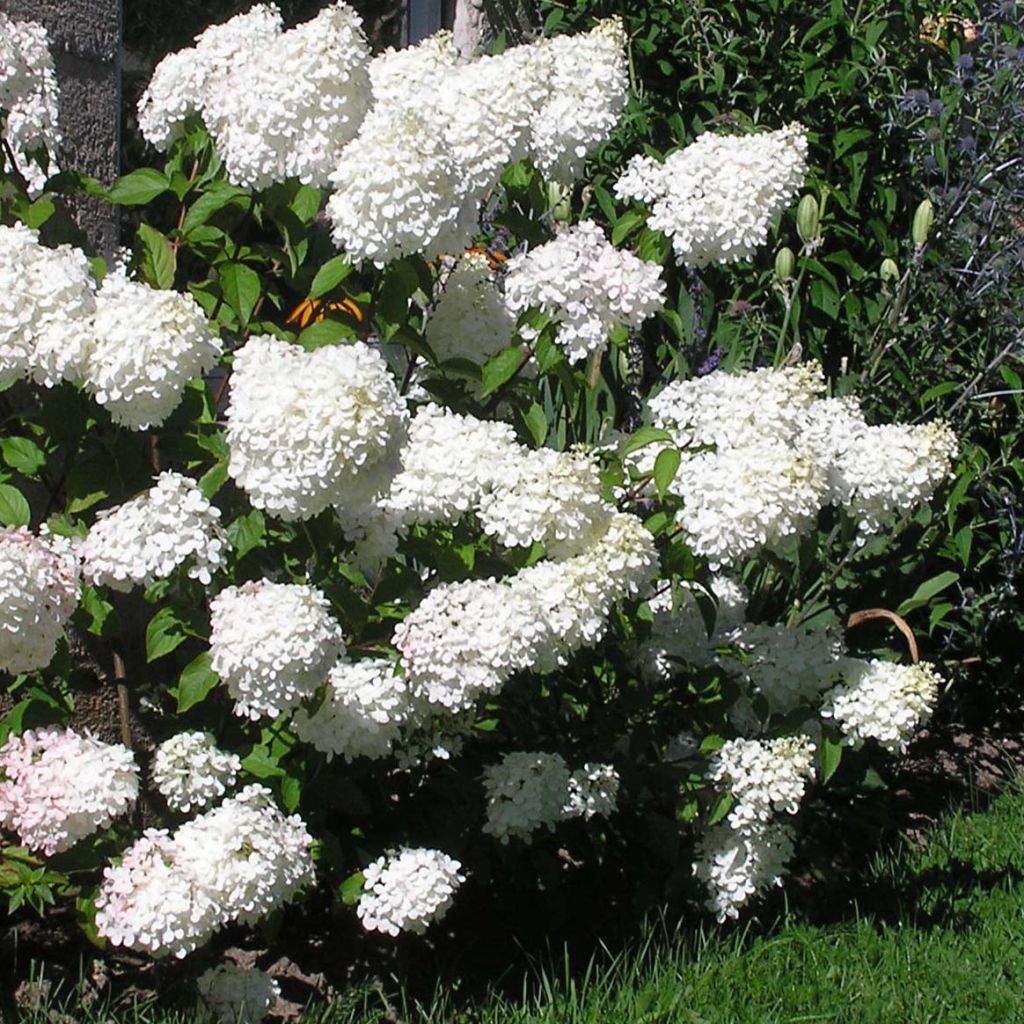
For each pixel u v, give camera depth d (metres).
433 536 3.11
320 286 2.87
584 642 3.02
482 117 3.00
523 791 3.10
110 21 3.46
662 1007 3.04
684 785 3.33
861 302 5.02
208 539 2.71
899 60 5.27
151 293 2.67
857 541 3.78
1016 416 5.11
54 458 3.22
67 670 2.93
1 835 3.15
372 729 2.81
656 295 3.00
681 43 5.45
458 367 3.13
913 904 3.76
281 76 2.76
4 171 2.97
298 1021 3.01
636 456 3.25
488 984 3.18
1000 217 4.82
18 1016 2.89
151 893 2.63
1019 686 5.48
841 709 3.34
